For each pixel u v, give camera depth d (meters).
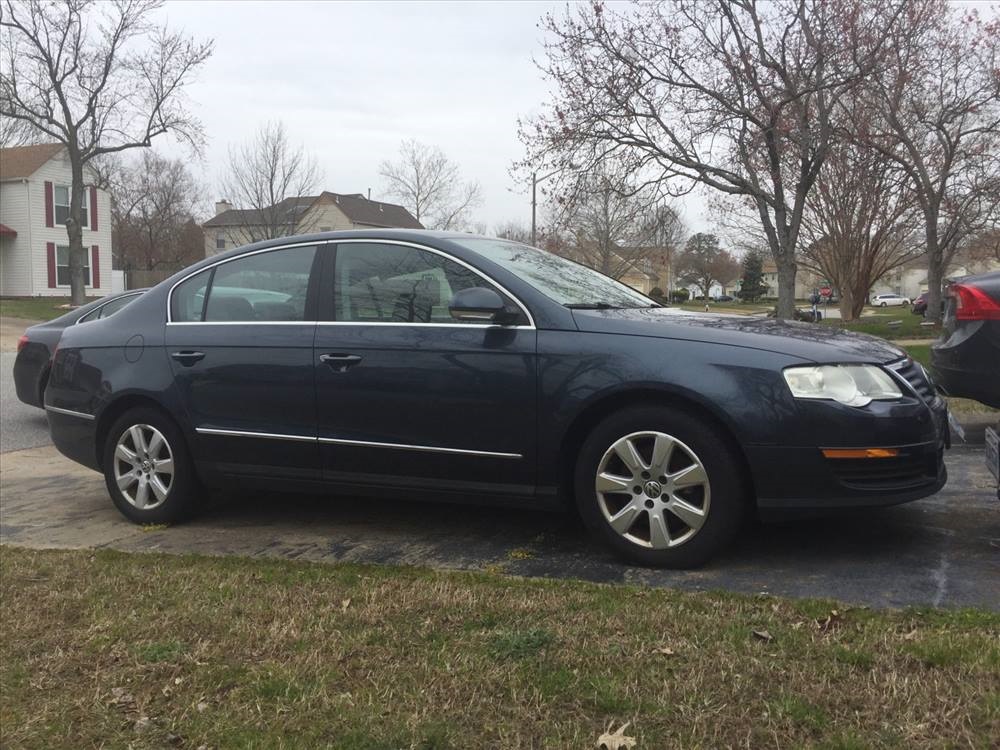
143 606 3.67
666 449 3.82
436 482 4.30
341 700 2.74
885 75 17.62
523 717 2.58
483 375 4.10
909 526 4.36
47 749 2.63
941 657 2.74
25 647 3.34
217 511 5.38
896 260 31.06
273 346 4.63
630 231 26.38
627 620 3.19
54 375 5.48
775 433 3.62
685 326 3.95
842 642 2.91
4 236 37.78
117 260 63.94
